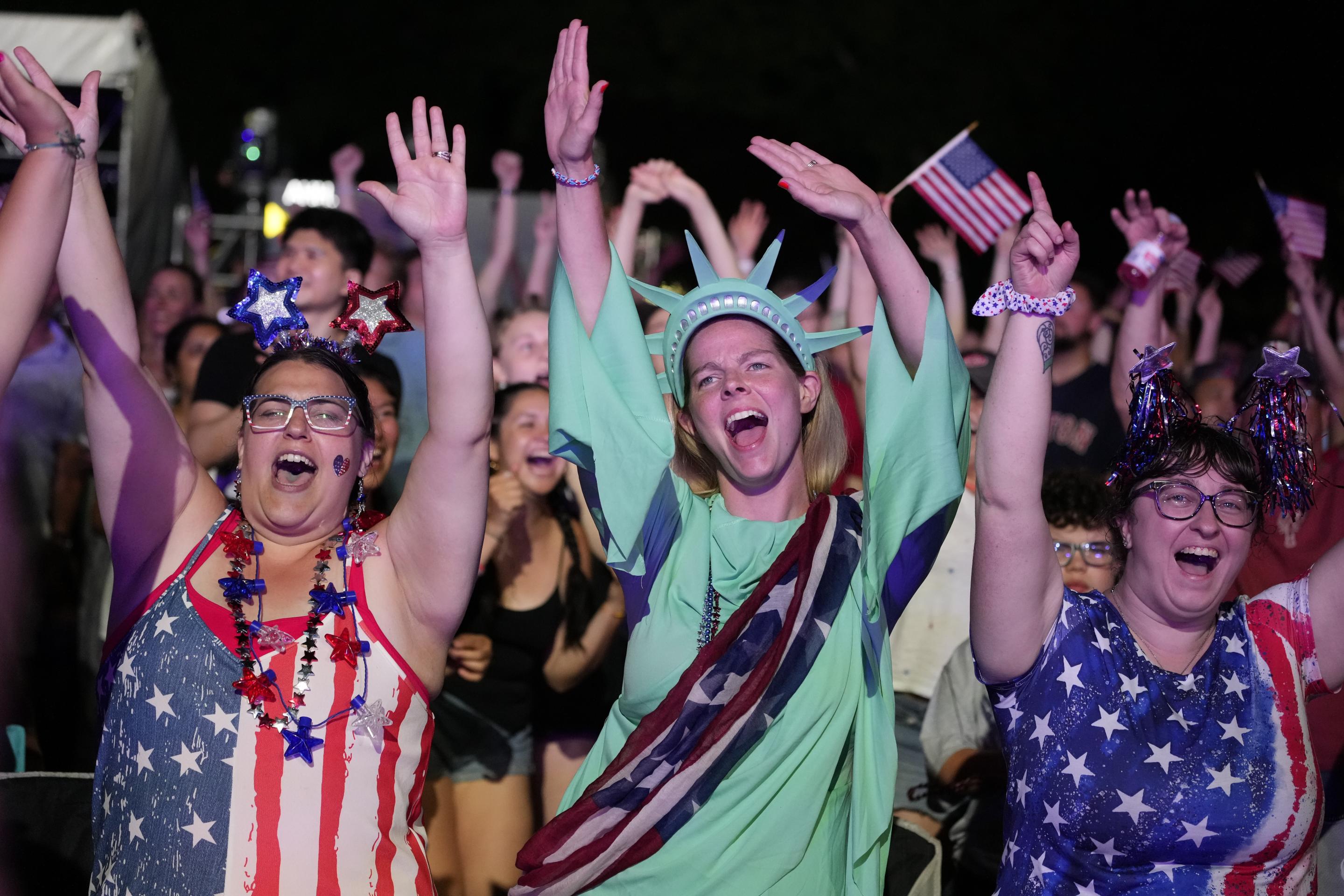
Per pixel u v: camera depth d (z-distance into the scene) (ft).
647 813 9.16
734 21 56.39
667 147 58.08
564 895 9.26
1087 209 49.80
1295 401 9.53
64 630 16.93
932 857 10.96
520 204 34.17
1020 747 9.28
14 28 27.86
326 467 9.51
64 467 17.72
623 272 10.44
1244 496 9.27
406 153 8.93
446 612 9.37
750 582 9.81
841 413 10.60
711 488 10.75
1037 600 9.19
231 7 58.85
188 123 58.34
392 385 14.88
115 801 8.87
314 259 17.89
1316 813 9.05
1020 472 8.91
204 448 16.52
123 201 28.45
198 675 8.89
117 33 28.19
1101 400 18.89
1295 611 9.53
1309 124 40.52
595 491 10.18
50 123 8.70
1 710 15.78
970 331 25.45
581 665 14.80
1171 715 9.10
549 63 59.36
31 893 10.67
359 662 9.08
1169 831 8.89
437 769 13.96
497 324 23.49
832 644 9.53
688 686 9.37
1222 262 26.25
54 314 18.52
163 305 23.49
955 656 13.46
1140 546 9.39
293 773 8.73
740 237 25.00
